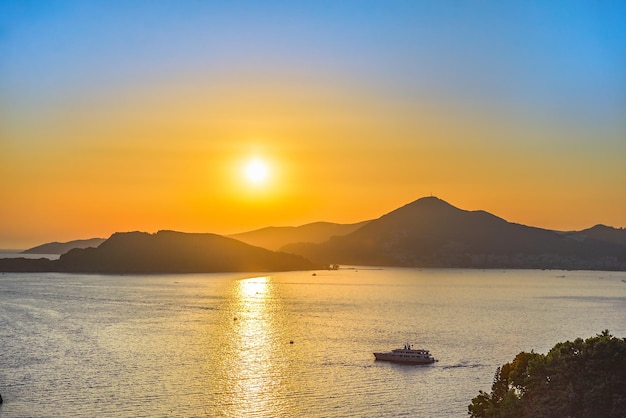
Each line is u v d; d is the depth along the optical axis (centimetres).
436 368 18675
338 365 18825
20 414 13712
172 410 14062
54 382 16188
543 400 10950
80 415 13675
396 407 14562
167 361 18825
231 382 16462
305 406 14538
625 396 10625
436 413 14125
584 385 10931
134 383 16162
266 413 13988
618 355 11112
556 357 11506
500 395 12525
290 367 18412
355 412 14150
